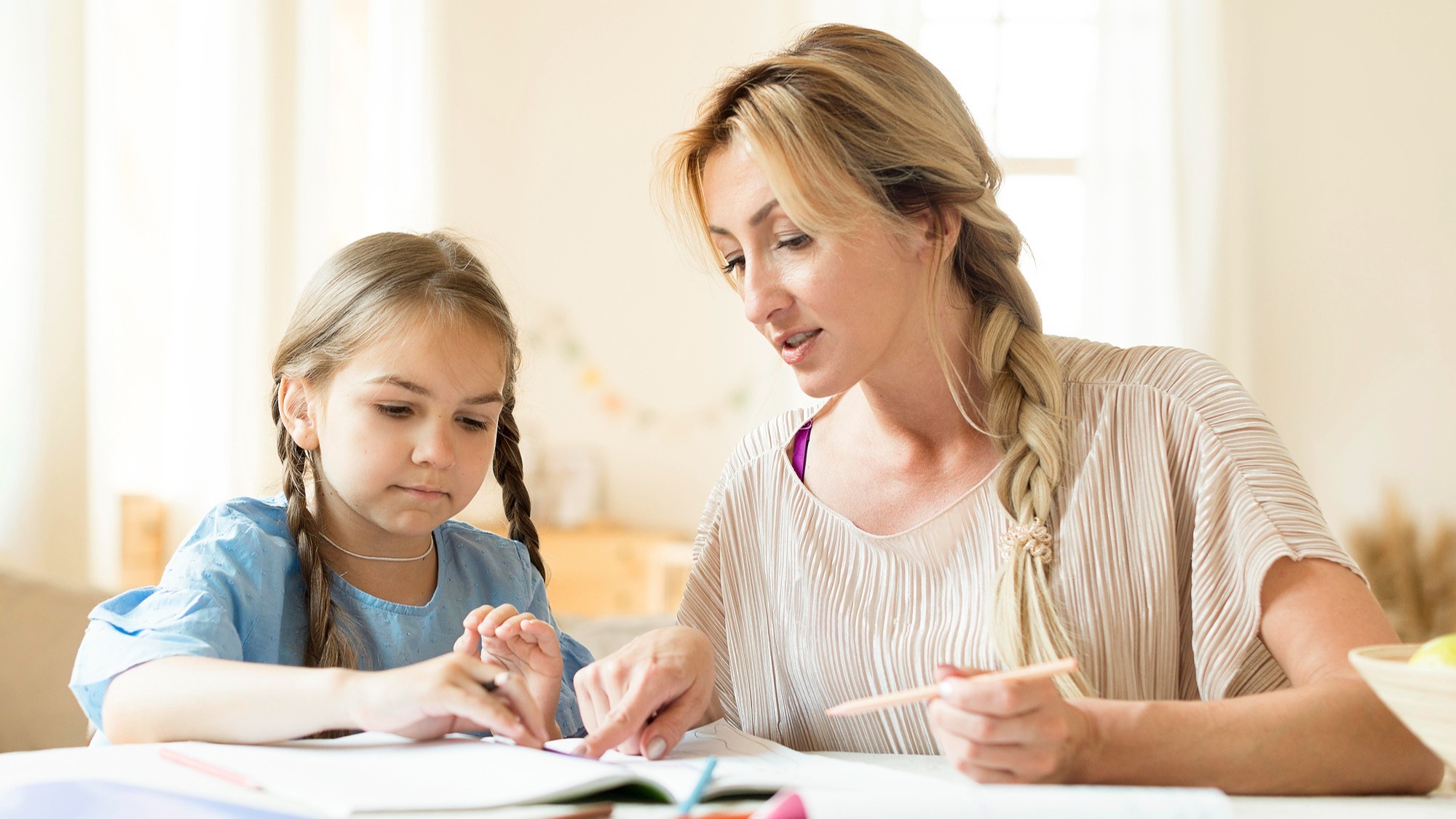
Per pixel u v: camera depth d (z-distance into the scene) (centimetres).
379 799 50
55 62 249
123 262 285
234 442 291
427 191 343
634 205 361
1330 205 346
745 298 83
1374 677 48
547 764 58
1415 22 345
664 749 70
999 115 352
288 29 303
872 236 80
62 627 143
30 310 245
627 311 360
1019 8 352
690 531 356
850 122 81
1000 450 89
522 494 123
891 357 87
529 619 86
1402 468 340
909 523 91
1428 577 307
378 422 95
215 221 294
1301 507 75
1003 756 54
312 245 307
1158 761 56
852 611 90
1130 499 84
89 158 261
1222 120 337
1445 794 60
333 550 102
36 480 244
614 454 357
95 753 63
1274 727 57
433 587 108
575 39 361
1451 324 341
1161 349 90
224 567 91
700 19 360
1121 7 340
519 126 359
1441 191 343
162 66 292
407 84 342
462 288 102
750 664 98
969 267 93
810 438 101
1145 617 82
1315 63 346
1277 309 345
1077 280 349
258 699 67
